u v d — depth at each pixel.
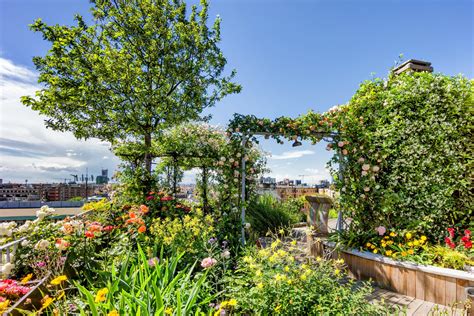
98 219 4.82
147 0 6.30
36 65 5.74
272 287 2.28
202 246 3.21
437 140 3.64
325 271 2.59
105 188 7.06
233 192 4.75
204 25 6.94
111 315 1.33
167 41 6.58
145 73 6.45
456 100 3.56
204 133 7.16
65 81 5.70
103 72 5.62
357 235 3.98
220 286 2.68
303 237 5.44
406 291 3.20
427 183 3.67
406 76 4.07
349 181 4.50
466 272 2.86
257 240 4.75
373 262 3.54
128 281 2.10
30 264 2.81
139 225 3.37
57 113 5.95
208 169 6.20
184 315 1.74
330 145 4.72
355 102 4.71
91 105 5.80
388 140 4.07
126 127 6.21
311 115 4.76
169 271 2.34
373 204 4.11
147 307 1.69
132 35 6.33
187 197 7.56
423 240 3.40
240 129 4.76
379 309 2.26
